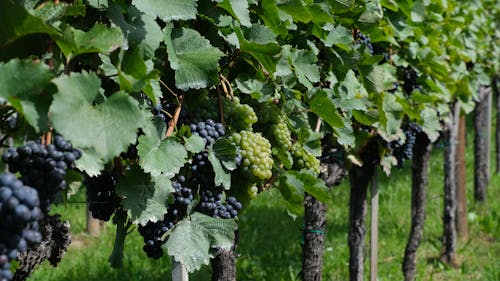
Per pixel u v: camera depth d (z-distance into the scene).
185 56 2.35
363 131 4.30
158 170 2.14
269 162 2.65
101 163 1.96
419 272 7.82
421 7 4.43
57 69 1.91
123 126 1.74
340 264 7.81
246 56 2.76
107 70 2.06
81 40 1.87
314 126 3.33
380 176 11.96
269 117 2.93
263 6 2.77
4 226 1.61
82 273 7.26
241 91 2.78
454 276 7.86
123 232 2.46
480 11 8.04
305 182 3.04
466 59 7.04
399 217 10.05
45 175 1.73
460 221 9.08
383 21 4.24
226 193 2.69
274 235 9.12
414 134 5.16
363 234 5.44
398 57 4.87
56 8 1.84
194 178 2.47
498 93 12.85
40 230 2.52
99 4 2.05
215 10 2.49
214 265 3.29
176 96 2.39
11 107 1.83
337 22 3.64
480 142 10.68
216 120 2.60
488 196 11.41
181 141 2.36
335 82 3.52
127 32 2.09
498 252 8.71
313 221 4.57
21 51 1.82
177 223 2.42
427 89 5.36
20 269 2.53
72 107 1.69
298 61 3.07
